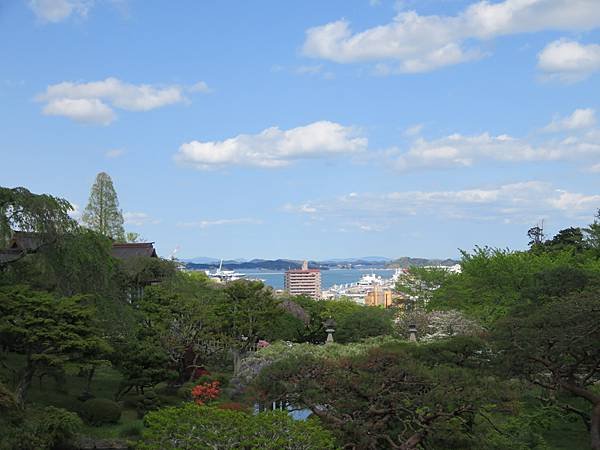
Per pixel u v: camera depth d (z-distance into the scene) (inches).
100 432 1179.3
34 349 1155.3
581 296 1130.7
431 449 825.5
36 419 1054.4
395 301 3203.7
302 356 837.2
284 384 782.5
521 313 1382.9
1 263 1331.2
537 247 2738.7
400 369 791.7
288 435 565.9
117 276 1796.3
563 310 1092.5
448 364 970.1
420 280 2652.6
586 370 1214.9
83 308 1184.8
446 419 799.1
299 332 2194.9
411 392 789.9
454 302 2107.5
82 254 1344.7
